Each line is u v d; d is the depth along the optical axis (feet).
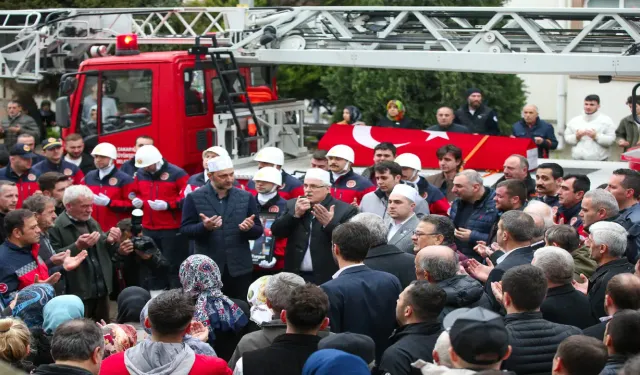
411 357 19.10
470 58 38.06
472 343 15.38
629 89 68.85
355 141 41.34
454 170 37.09
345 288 22.27
